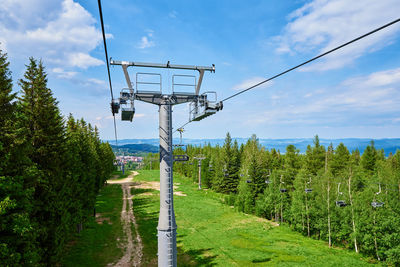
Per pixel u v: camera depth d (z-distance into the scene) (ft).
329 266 92.53
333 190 134.82
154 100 43.70
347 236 118.73
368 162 238.27
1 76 53.16
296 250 107.14
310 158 251.39
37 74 74.54
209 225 139.54
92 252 94.32
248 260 93.97
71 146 97.35
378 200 111.55
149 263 86.58
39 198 68.74
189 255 96.68
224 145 244.01
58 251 71.92
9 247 49.14
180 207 177.06
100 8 20.81
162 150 43.50
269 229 138.21
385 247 104.06
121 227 127.44
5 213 49.70
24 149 54.29
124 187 255.09
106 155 261.44
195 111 46.96
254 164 185.26
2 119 52.06
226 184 235.40
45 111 73.15
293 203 143.23
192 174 323.78
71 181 93.66
